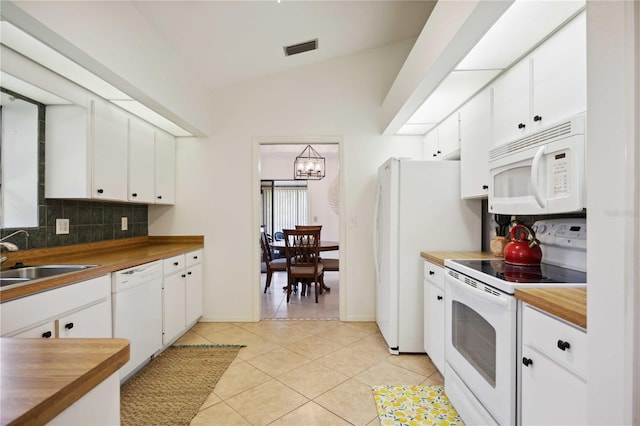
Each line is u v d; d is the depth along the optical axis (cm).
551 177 135
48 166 201
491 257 209
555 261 167
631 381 59
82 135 201
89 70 172
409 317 250
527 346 114
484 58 167
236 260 326
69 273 150
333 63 324
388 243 258
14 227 185
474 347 151
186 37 234
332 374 216
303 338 279
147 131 272
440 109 248
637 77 58
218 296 326
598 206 66
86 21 154
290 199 775
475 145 217
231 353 248
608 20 63
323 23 253
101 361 59
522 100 164
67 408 51
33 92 179
